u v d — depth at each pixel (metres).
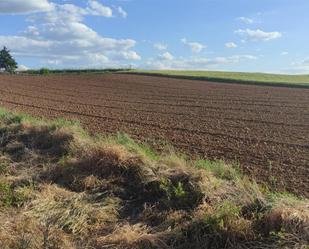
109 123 18.64
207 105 27.52
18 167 10.09
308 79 66.62
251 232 6.11
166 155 10.21
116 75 65.25
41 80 52.84
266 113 23.30
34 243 6.45
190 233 6.45
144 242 6.39
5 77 57.44
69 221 7.14
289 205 6.37
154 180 8.22
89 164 9.31
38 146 11.59
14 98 31.17
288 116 21.95
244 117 21.50
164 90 40.75
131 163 8.97
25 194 8.23
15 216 7.35
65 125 12.57
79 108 25.11
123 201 8.02
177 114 22.58
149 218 7.27
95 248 6.45
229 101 30.27
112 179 8.69
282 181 9.43
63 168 9.38
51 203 7.75
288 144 14.10
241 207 6.67
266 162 11.41
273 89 42.50
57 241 6.57
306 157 12.07
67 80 53.50
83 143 10.77
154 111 23.91
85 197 8.09
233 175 8.29
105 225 7.22
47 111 23.23
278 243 5.71
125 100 30.89
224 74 75.81
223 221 6.33
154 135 15.57
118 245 6.42
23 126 13.05
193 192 7.49
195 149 13.12
